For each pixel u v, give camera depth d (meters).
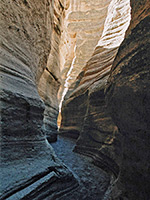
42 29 5.38
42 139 4.04
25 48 4.23
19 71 3.66
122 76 2.86
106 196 3.11
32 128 3.60
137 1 2.76
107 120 6.17
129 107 2.54
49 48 6.57
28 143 3.32
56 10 8.88
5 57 3.20
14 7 3.66
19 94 3.21
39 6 4.90
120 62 3.17
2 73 2.96
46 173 3.03
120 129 3.19
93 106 7.71
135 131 2.45
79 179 4.02
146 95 2.02
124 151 2.90
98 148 6.19
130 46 2.75
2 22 3.22
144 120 2.14
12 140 2.85
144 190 2.11
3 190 2.00
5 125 2.70
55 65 9.20
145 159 2.16
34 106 3.70
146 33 2.23
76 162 5.73
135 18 2.79
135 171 2.41
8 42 3.42
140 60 2.29
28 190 2.31
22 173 2.56
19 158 2.85
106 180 4.15
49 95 8.54
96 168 5.17
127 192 2.50
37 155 3.41
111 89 3.53
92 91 8.09
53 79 9.12
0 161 2.41
